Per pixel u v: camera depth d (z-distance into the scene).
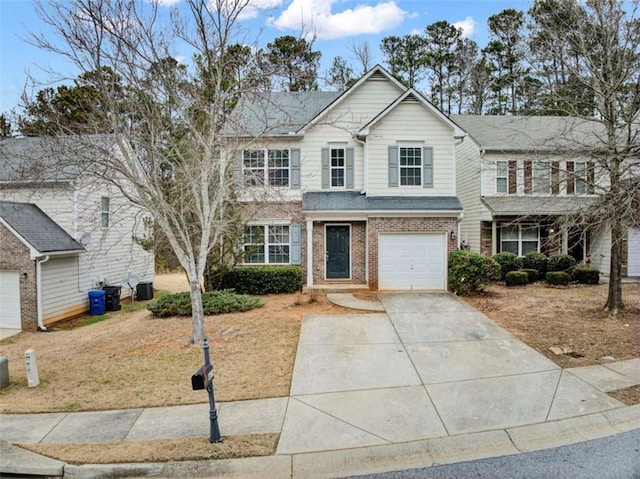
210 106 10.13
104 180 9.60
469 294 13.79
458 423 5.36
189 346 8.73
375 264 14.54
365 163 15.41
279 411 5.75
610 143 9.97
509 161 16.75
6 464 4.56
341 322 10.38
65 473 4.48
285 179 15.98
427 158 15.23
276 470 4.47
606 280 17.06
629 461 4.54
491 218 17.33
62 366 8.02
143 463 4.53
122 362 7.97
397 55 35.06
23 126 9.75
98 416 5.74
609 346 8.12
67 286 15.06
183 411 5.82
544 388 6.31
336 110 16.09
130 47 8.40
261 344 8.70
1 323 13.72
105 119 9.07
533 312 11.08
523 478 4.29
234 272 14.74
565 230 10.66
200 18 9.05
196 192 9.18
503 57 31.59
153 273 21.66
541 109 12.59
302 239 15.79
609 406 5.71
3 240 13.56
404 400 6.03
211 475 4.41
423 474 4.40
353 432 5.17
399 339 8.92
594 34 10.48
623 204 9.34
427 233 14.55
